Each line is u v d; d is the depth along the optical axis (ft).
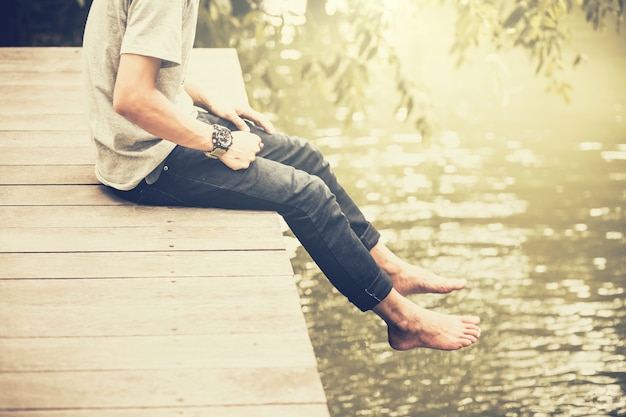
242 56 29.89
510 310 29.68
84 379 9.14
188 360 9.49
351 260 11.88
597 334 28.30
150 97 11.19
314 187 12.01
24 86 18.56
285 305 10.59
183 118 11.65
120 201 13.05
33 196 13.21
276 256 11.67
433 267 32.42
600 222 37.06
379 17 26.86
